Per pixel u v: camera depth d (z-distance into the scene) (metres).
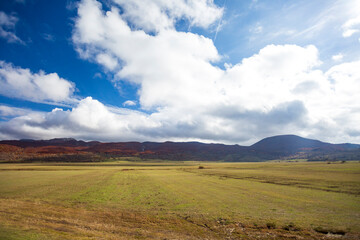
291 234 20.12
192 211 28.52
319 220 23.80
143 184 57.94
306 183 51.56
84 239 15.85
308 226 22.03
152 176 84.88
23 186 49.88
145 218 25.17
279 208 29.45
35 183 56.00
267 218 25.02
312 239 18.88
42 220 21.39
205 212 28.00
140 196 39.44
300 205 30.75
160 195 40.44
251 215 26.36
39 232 16.41
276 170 102.81
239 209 29.33
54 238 15.20
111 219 24.25
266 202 33.25
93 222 22.45
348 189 41.56
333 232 20.30
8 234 15.05
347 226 21.61
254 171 100.56
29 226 18.14
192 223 23.62
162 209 29.61
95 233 18.12
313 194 38.22
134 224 22.67
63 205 30.55
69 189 46.28
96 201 34.19
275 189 45.03
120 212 27.70
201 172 105.31
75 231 18.14
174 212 28.03
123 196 39.38
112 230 19.84
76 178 72.75
